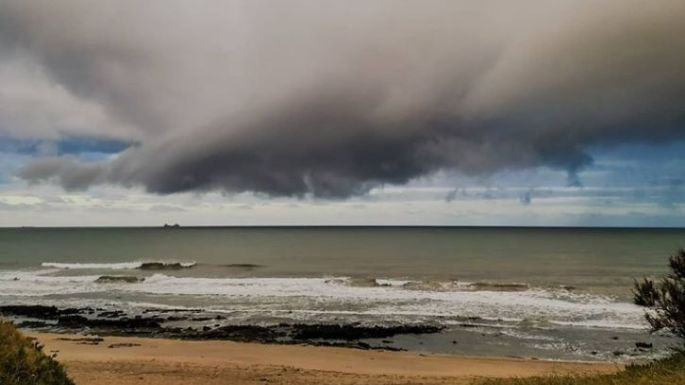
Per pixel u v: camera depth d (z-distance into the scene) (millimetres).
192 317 28797
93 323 27453
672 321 10078
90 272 54344
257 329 25500
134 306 32219
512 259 73812
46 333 25516
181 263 66062
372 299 33469
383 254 86875
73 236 180500
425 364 18547
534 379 10438
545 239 140125
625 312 27750
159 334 25078
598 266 61562
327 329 25234
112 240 146000
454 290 37344
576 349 21188
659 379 7711
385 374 16156
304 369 16750
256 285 40656
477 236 168750
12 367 6398
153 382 13539
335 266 64562
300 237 170250
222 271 57688
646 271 55281
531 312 28406
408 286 39750
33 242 131500
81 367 15625
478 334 24031
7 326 7262
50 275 49938
